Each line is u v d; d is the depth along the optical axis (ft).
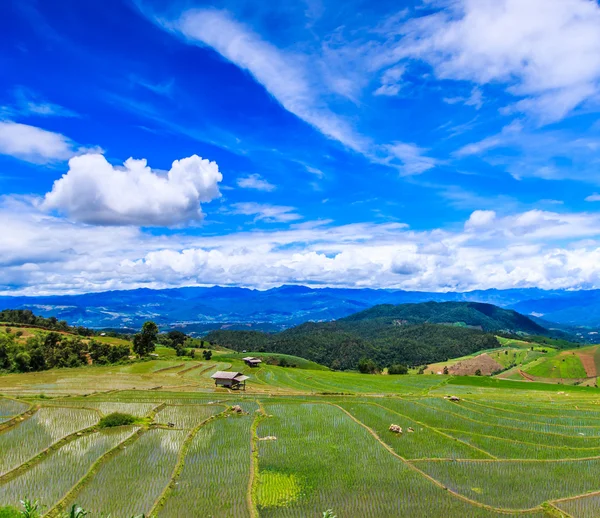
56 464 109.19
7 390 229.86
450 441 140.46
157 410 173.06
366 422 163.94
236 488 96.99
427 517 86.89
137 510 85.56
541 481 108.17
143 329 440.04
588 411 204.23
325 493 97.14
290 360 579.48
